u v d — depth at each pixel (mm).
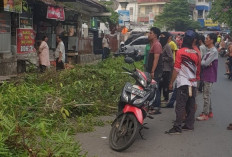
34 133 4680
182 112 6488
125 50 24141
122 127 5512
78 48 18500
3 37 11539
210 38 7297
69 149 4328
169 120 7633
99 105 7703
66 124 6418
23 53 12695
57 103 6828
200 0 74000
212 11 36062
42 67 12766
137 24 50750
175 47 10234
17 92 7055
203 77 7609
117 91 8922
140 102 5551
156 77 7922
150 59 7887
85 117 7102
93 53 22547
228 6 31547
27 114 6348
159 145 5820
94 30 24344
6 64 11398
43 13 14961
